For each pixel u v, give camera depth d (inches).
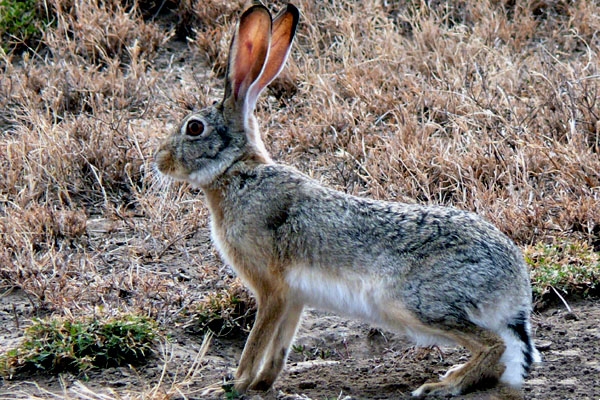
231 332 411.5
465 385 338.0
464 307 335.6
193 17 658.8
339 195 360.5
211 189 373.4
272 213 359.6
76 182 517.3
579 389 345.7
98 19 635.5
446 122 554.3
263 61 374.9
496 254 339.9
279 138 544.4
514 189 492.4
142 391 351.9
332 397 350.6
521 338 343.6
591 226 456.4
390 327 354.6
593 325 400.2
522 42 629.9
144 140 538.6
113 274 440.8
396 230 347.3
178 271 450.6
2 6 648.4
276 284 360.2
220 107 377.1
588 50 590.9
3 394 354.0
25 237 457.7
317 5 660.1
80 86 585.0
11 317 413.1
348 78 580.7
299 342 411.2
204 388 355.9
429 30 619.8
